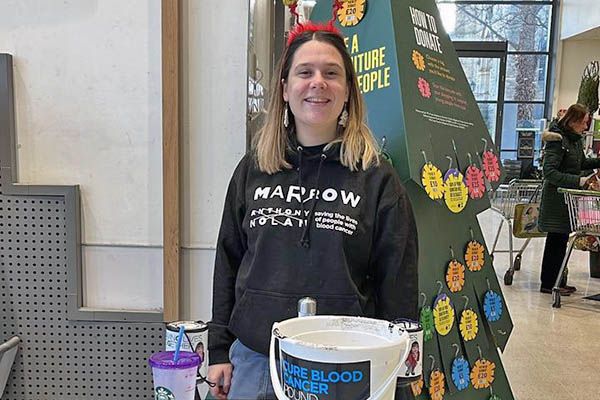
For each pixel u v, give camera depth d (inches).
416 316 56.5
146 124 77.6
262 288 55.4
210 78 76.5
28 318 79.9
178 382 45.4
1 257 78.9
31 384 81.1
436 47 79.6
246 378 55.1
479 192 79.7
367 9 75.5
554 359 133.3
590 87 263.6
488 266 85.1
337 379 31.4
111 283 80.3
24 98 77.6
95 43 76.5
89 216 79.2
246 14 75.5
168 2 73.2
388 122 70.9
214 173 78.0
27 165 78.7
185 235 79.1
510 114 461.1
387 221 55.1
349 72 56.8
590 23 379.9
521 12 447.5
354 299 53.6
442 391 77.2
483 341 83.6
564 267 176.6
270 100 59.2
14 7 76.0
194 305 80.5
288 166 57.0
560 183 182.9
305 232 54.4
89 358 80.2
